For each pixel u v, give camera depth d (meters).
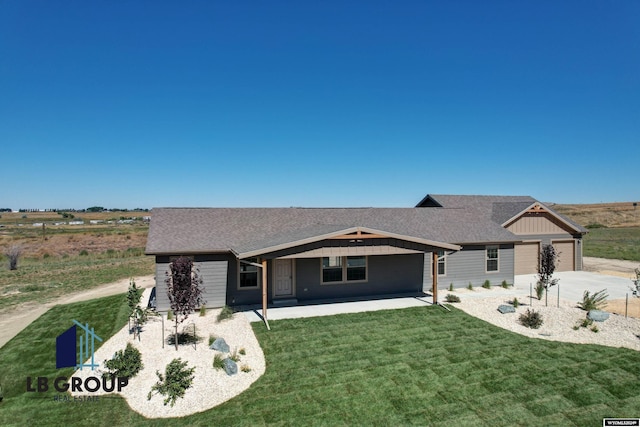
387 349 11.28
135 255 36.62
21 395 8.84
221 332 12.75
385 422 7.70
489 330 12.91
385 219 21.59
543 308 15.17
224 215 19.42
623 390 8.91
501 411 8.09
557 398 8.59
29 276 25.39
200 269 15.85
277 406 8.24
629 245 38.28
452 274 19.70
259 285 16.59
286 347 11.43
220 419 7.77
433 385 9.16
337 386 9.09
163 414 7.96
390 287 18.44
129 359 9.50
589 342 11.79
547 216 25.22
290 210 21.19
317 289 17.27
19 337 12.95
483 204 28.08
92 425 7.62
